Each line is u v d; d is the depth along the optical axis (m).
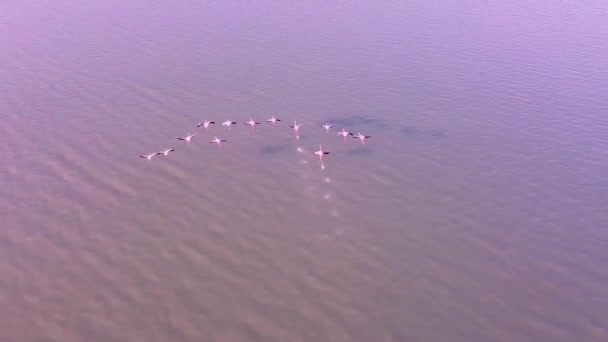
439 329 23.52
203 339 23.06
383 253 27.84
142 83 45.19
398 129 38.75
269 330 23.50
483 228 29.44
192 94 43.56
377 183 33.22
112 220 30.28
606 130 37.84
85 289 25.67
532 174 33.72
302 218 30.39
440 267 26.89
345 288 25.69
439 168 34.53
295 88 44.41
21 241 28.66
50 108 41.50
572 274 26.31
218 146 37.19
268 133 38.62
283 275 26.47
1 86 44.56
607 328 23.45
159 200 31.92
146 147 37.03
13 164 35.00
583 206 30.86
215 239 28.84
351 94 43.44
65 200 31.83
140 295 25.33
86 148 36.78
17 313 24.38
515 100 42.16
